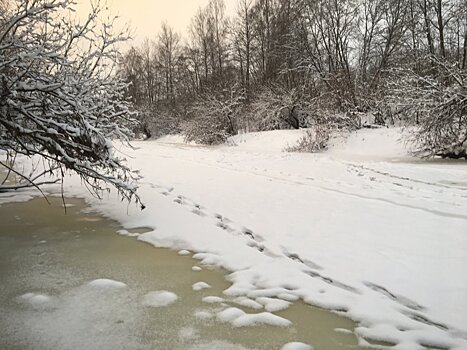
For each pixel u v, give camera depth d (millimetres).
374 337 3125
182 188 8688
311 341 3068
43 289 3898
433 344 3033
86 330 3164
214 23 39438
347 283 4043
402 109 16031
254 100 27797
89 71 5965
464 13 21531
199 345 2986
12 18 4688
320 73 25156
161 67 46719
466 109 13977
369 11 25891
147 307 3557
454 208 6824
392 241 5211
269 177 10211
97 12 5793
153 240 5383
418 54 23219
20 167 11711
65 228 5902
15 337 3047
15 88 4699
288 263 4566
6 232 5691
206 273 4332
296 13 27484
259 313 3461
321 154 17234
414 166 12273
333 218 6312
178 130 33594
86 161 5297
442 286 3939
